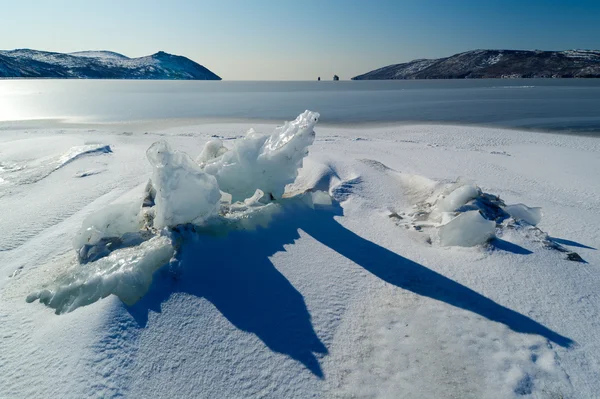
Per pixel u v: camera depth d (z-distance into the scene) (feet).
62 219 26.32
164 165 17.60
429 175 38.47
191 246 17.10
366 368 12.44
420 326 14.11
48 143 52.70
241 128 76.38
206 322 13.97
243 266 16.94
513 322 14.08
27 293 16.84
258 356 12.84
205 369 12.33
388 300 15.69
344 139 62.75
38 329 14.01
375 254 19.13
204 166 24.52
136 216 21.04
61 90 279.69
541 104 129.90
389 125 84.89
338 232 21.18
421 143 59.98
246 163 22.48
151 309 14.20
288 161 22.47
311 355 12.95
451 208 23.21
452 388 11.53
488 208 22.90
